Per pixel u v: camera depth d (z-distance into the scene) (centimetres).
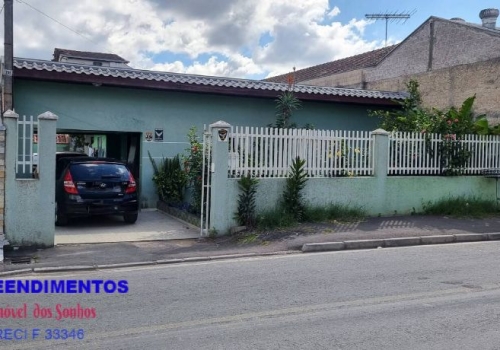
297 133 1164
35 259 851
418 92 1917
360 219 1197
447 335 503
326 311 582
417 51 2045
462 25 1834
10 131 898
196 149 1284
